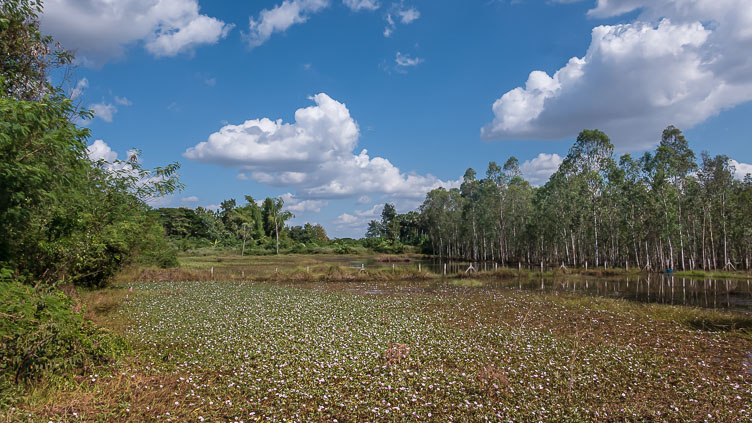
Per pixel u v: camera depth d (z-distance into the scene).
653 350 11.13
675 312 17.09
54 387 6.92
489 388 7.90
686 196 46.59
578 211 51.84
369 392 7.59
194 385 7.75
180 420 6.36
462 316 16.22
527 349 10.74
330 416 6.64
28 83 11.34
